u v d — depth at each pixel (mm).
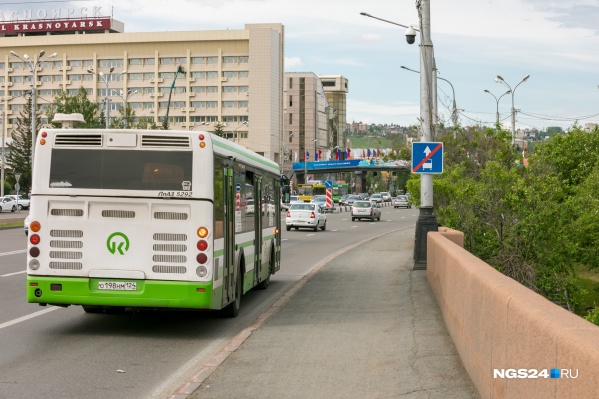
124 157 11281
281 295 16906
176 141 11234
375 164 152000
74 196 11281
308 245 35219
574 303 19938
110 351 10242
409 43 23781
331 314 13250
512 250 20344
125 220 11242
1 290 16656
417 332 11078
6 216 65875
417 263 21266
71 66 159625
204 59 155625
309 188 137875
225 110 155250
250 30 154125
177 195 11180
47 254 11328
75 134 11344
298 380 8203
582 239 20156
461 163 30984
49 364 9297
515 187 20375
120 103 157625
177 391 7719
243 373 8562
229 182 12602
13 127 162500
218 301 11734
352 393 7609
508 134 27203
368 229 51938
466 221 21500
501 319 5949
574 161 26375
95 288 11234
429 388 7691
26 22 167125
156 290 11148
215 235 11438
